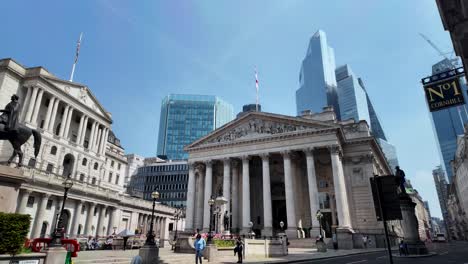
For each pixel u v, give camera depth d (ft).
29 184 163.12
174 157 627.05
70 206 193.88
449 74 65.41
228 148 230.68
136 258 43.60
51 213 180.04
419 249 100.17
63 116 223.10
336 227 184.44
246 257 111.86
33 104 196.75
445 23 60.49
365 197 205.36
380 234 191.93
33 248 76.64
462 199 438.40
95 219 218.79
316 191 192.75
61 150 216.54
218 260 99.19
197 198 238.27
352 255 121.19
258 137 220.43
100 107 264.93
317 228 184.03
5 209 51.29
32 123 194.39
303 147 204.64
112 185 294.46
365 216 201.57
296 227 192.34
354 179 212.64
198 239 82.43
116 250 140.36
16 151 59.88
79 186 200.03
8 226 46.91
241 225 224.94
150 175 475.72
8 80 192.13
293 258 103.76
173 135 646.74
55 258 55.16
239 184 237.66
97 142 261.85
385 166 294.46
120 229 240.73
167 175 467.52
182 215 326.65
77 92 237.04
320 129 201.57
